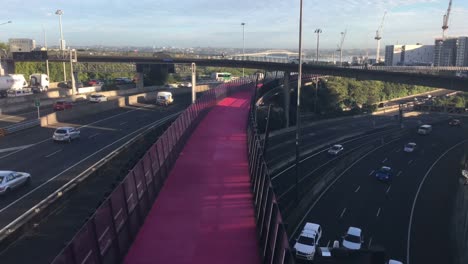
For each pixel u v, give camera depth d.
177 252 13.53
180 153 28.47
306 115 92.69
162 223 16.02
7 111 61.50
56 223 22.52
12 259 18.61
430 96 137.88
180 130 29.75
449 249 32.53
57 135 43.00
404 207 41.41
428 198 44.34
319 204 41.22
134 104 75.00
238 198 19.09
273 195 13.28
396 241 33.56
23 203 25.61
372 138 78.75
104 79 126.19
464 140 78.94
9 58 91.69
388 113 111.81
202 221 16.22
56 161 35.75
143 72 104.44
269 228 12.80
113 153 37.72
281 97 97.88
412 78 67.56
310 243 26.55
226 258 13.13
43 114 60.72
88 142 43.72
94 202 25.94
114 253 12.70
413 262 30.23
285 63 84.62
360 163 58.88
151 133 48.59
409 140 78.38
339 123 92.12
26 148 40.47
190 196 19.34
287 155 57.62
